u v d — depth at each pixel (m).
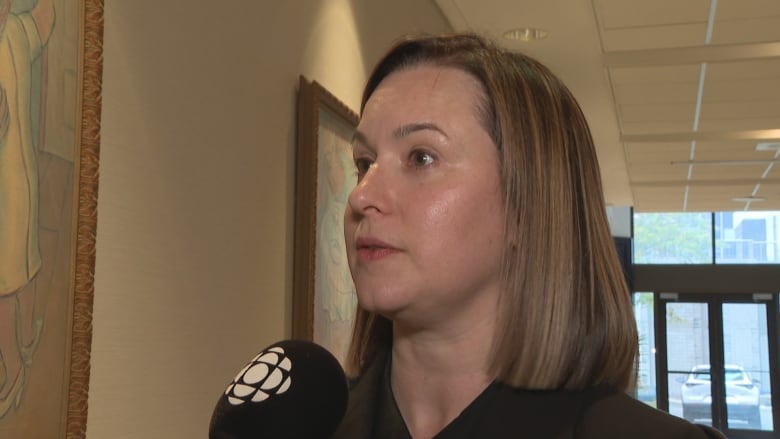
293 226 2.79
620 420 1.00
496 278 1.07
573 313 1.07
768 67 5.76
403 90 1.09
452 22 5.16
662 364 17.09
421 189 1.04
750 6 4.67
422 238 1.02
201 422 2.17
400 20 4.19
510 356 1.05
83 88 1.67
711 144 8.30
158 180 1.99
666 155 8.91
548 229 1.08
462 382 1.07
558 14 4.90
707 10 4.75
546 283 1.06
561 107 1.14
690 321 17.12
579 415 1.04
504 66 1.12
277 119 2.68
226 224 2.32
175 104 2.07
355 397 1.16
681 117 7.21
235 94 2.39
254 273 2.50
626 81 6.15
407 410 1.11
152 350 1.95
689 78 6.05
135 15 1.90
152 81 1.96
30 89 1.53
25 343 1.50
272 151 2.64
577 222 1.11
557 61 5.75
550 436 1.02
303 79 2.80
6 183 1.46
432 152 1.06
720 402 16.73
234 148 2.38
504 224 1.07
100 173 1.76
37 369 1.54
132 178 1.88
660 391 17.03
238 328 2.39
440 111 1.06
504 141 1.07
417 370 1.10
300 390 1.07
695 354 17.02
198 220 2.17
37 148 1.54
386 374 1.16
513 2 4.76
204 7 2.22
